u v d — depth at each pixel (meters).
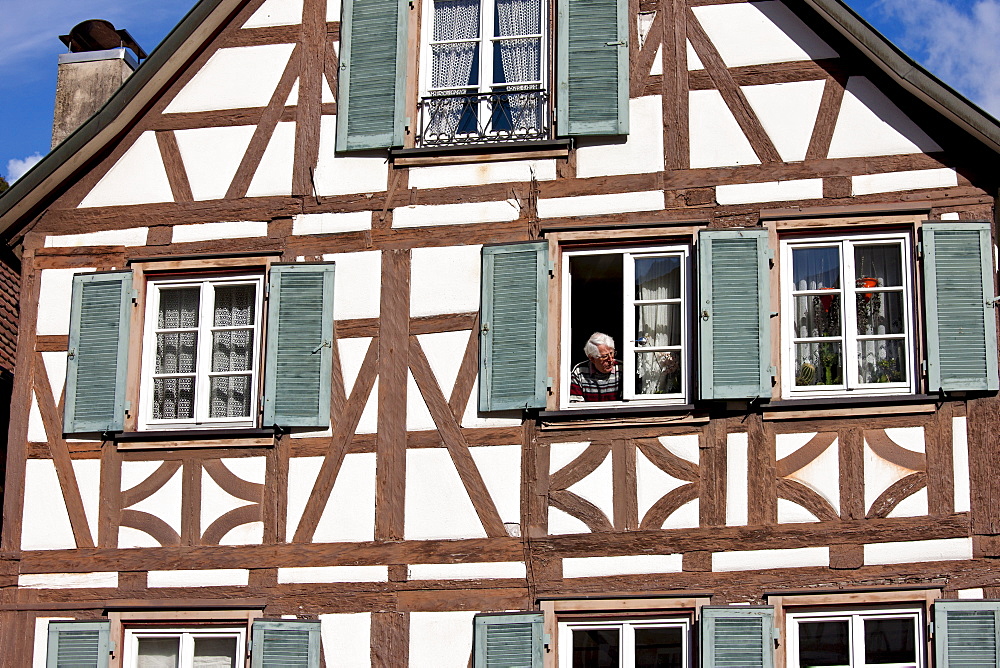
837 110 12.81
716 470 12.13
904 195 12.54
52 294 13.74
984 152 12.44
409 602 12.33
